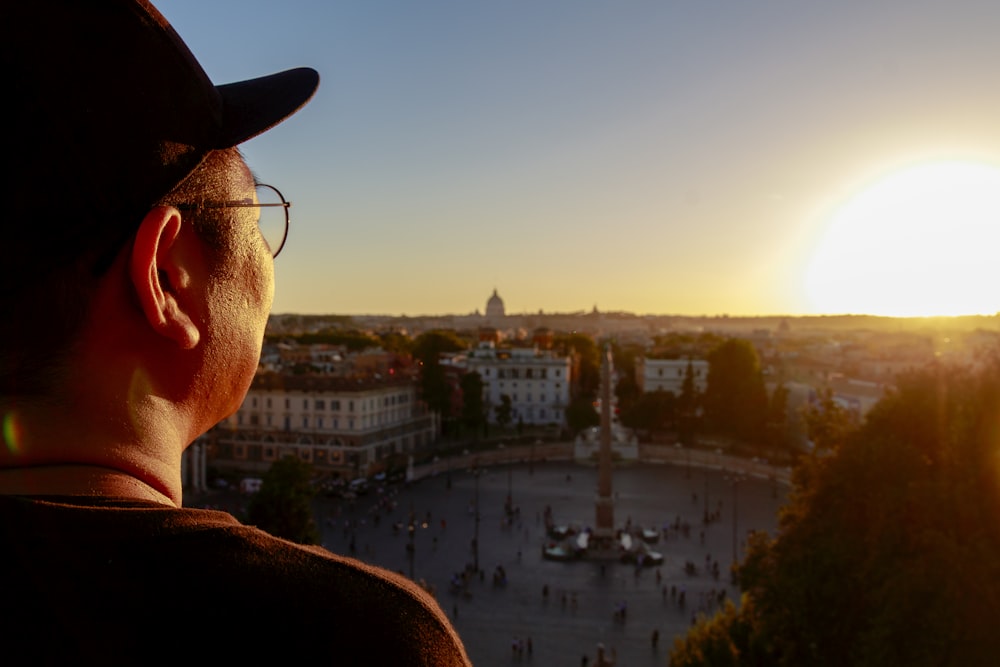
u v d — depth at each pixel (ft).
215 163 7.76
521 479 350.64
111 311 6.72
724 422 417.28
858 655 86.22
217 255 7.75
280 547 6.33
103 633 5.39
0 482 6.20
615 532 248.93
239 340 8.06
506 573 218.18
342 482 311.06
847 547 93.97
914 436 100.22
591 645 167.32
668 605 193.77
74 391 6.50
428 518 274.77
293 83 7.86
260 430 333.21
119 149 6.57
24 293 6.30
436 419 412.36
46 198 6.30
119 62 6.59
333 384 329.93
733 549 242.99
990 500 85.35
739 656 100.78
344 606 6.04
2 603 5.30
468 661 6.69
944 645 78.64
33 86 6.20
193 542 5.91
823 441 114.42
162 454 7.11
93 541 5.64
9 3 6.16
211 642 5.62
